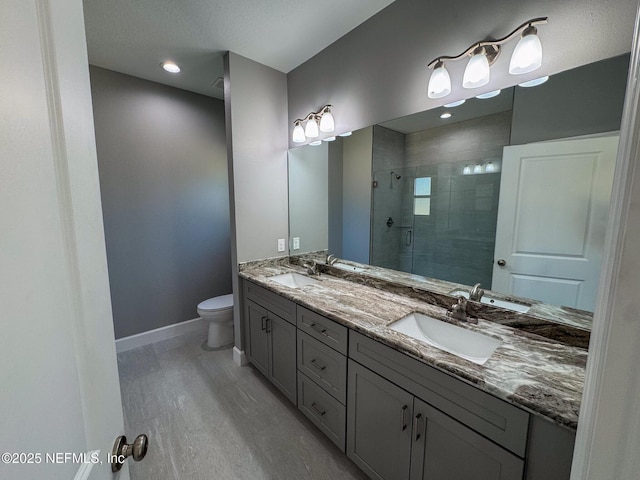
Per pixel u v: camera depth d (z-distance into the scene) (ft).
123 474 1.94
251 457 4.84
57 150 1.36
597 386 1.10
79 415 1.45
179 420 5.69
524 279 4.09
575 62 3.42
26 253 1.11
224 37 6.16
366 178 6.15
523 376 2.85
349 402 4.44
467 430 2.97
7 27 1.04
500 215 4.26
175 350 8.51
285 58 7.13
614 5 3.12
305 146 7.57
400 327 4.39
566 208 3.68
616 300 1.02
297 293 5.65
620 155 1.08
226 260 10.39
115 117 7.82
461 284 4.79
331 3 5.18
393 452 3.80
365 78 5.87
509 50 3.89
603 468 1.09
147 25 5.70
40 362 1.16
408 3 4.98
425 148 5.06
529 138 3.89
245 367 7.64
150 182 8.57
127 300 8.46
